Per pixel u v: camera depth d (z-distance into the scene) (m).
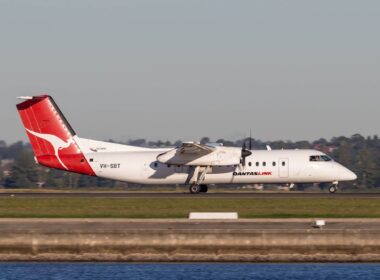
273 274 96.81
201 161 169.25
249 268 100.69
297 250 103.31
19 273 97.69
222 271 98.56
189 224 113.31
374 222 114.44
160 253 104.00
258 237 103.56
